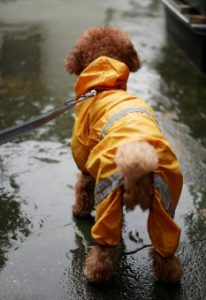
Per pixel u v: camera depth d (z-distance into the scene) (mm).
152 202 770
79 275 885
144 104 895
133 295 848
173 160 792
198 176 1208
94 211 1055
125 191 754
